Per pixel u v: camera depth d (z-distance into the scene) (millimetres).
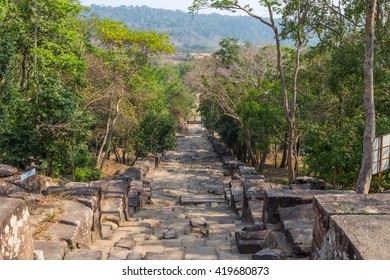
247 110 20250
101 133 23609
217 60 36312
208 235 9805
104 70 21844
